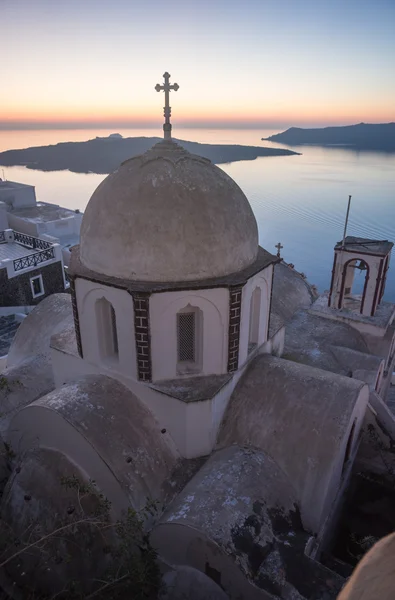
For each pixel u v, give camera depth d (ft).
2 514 30.35
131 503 26.86
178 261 28.30
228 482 27.50
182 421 30.42
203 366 31.94
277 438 30.42
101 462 27.40
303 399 31.58
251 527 25.16
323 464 28.68
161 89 30.48
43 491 29.30
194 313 31.04
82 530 27.68
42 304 51.34
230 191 30.76
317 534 28.91
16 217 108.47
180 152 30.83
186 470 30.63
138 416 30.89
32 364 44.29
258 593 22.88
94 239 30.01
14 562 30.12
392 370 59.31
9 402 39.86
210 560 24.44
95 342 33.24
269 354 37.29
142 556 26.05
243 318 31.68
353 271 57.72
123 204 28.66
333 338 49.39
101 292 30.53
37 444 31.22
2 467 33.40
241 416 32.17
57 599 28.07
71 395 30.50
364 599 7.17
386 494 37.88
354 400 30.91
